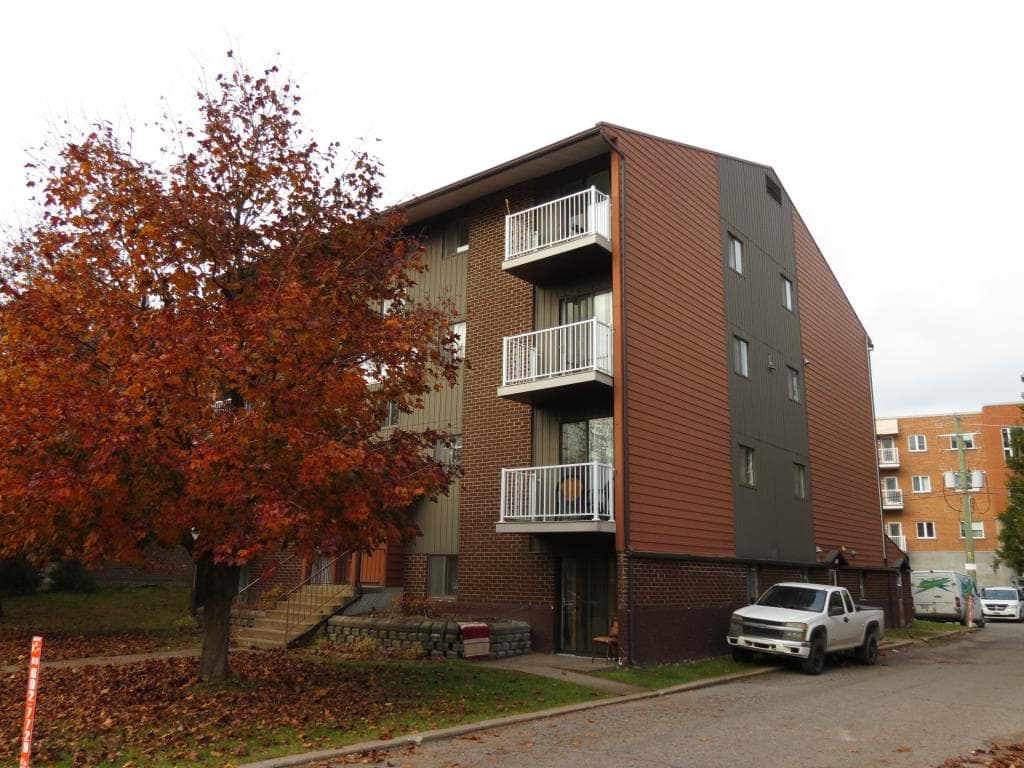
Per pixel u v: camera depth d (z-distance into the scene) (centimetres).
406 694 1116
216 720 905
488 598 1722
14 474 798
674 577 1623
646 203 1733
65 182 947
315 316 940
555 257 1662
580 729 969
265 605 1902
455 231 2033
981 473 5434
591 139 1661
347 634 1667
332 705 1018
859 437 2873
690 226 1914
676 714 1080
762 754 841
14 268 1097
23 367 829
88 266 935
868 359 3108
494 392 1828
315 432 916
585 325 1670
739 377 2044
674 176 1875
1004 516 4672
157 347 861
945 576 3334
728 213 2131
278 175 1068
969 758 825
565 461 1681
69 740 816
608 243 1625
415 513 1905
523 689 1192
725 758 821
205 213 997
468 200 1980
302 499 937
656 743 891
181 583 2678
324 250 1107
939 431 5675
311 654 1538
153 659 1409
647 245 1709
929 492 5612
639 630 1484
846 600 1717
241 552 859
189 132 1061
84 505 841
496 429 1805
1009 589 3956
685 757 823
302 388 927
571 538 1612
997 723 1031
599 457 1631
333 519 984
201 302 970
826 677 1509
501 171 1812
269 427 874
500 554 1725
